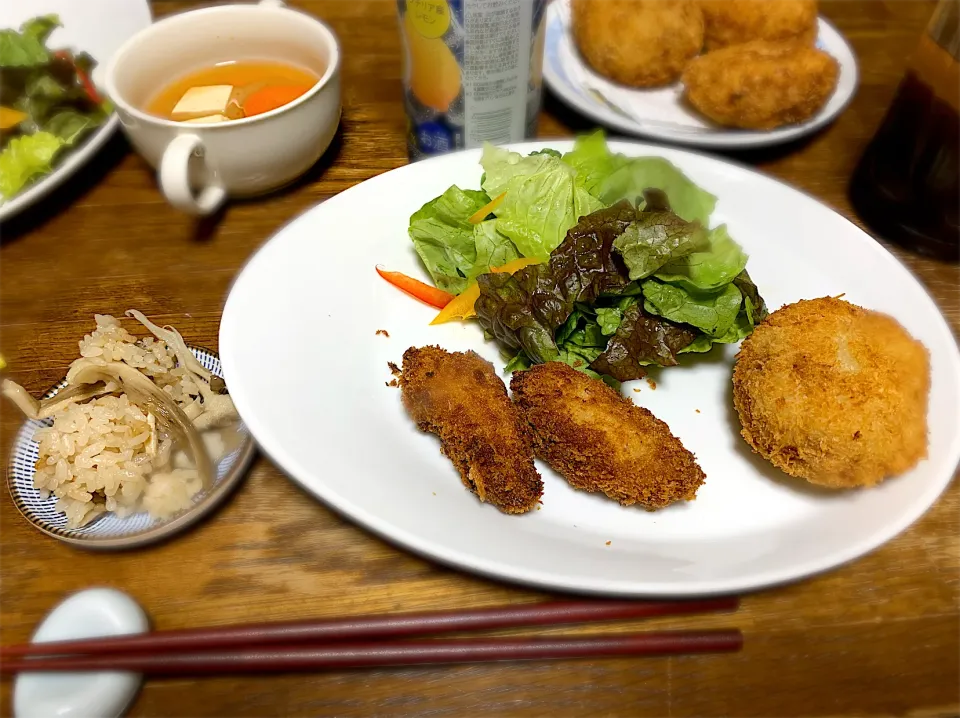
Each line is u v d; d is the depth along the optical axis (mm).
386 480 255
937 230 342
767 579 233
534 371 289
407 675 236
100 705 220
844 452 261
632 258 299
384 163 399
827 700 231
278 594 252
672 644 236
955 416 271
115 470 260
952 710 229
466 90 336
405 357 293
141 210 377
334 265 318
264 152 342
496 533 247
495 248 332
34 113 374
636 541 255
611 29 409
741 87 379
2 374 311
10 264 353
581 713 229
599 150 348
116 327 309
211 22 373
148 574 255
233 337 277
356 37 469
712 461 282
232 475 268
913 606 250
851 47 470
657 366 313
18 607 249
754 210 344
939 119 317
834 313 292
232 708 230
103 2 430
